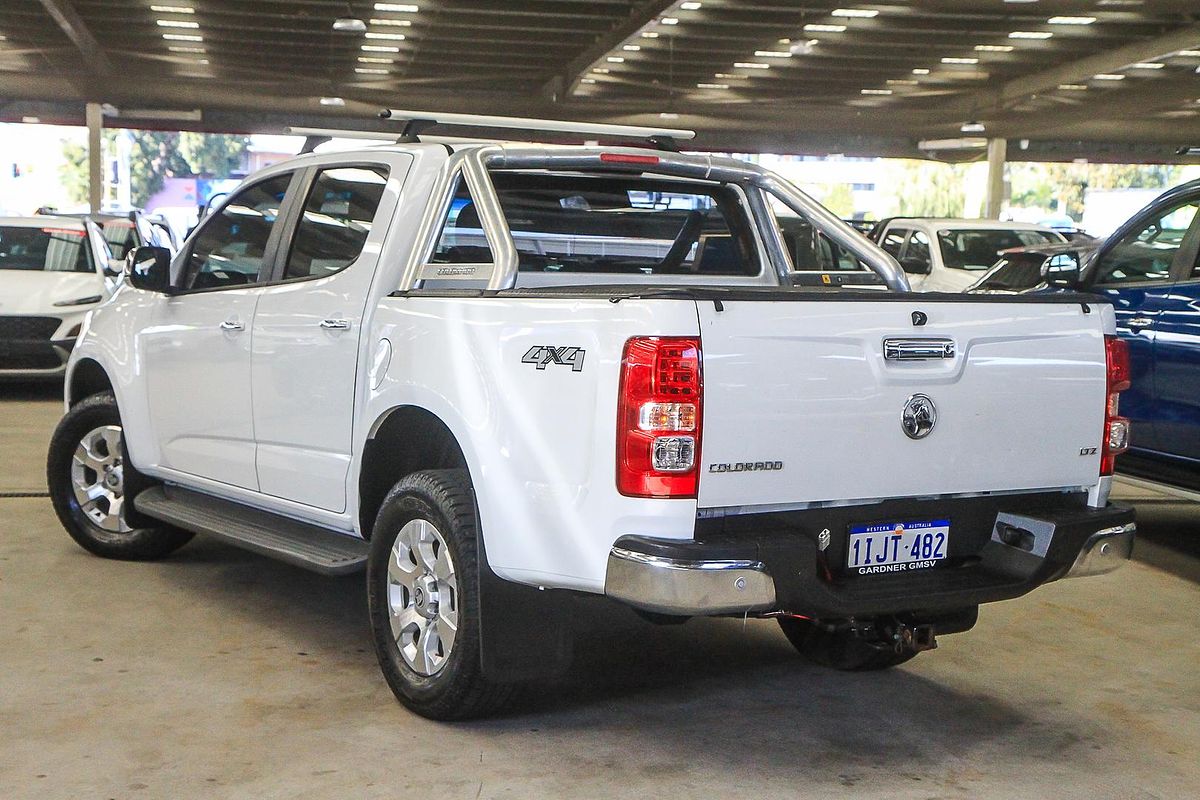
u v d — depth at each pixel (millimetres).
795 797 3568
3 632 4918
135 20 29328
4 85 39375
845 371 3473
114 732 3936
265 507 4906
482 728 4035
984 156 50688
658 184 4887
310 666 4605
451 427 3814
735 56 33562
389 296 4227
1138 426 6480
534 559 3551
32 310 11633
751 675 4648
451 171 4328
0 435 9867
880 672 4727
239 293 5000
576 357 3424
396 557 4129
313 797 3496
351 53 33406
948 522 3768
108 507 6074
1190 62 33094
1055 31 29219
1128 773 3816
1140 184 96500
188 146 96750
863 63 34406
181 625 5066
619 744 3932
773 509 3438
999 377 3756
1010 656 4973
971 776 3758
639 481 3266
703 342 3275
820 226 4906
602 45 30453
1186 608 5723
